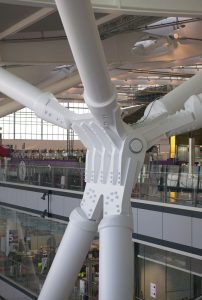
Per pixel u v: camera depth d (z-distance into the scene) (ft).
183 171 57.11
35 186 85.40
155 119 34.06
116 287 30.19
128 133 32.27
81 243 33.19
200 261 56.18
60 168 78.84
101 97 27.66
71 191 74.74
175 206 54.90
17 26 82.38
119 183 32.09
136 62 108.99
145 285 65.57
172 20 103.81
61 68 132.77
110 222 31.09
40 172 84.84
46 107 34.68
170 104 35.19
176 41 109.81
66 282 33.55
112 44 105.91
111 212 31.91
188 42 110.32
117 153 32.24
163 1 53.16
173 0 53.67
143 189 60.90
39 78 130.93
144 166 61.52
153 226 58.34
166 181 57.57
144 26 101.30
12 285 89.25
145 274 65.57
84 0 21.99
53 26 99.35
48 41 104.17
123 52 106.42
